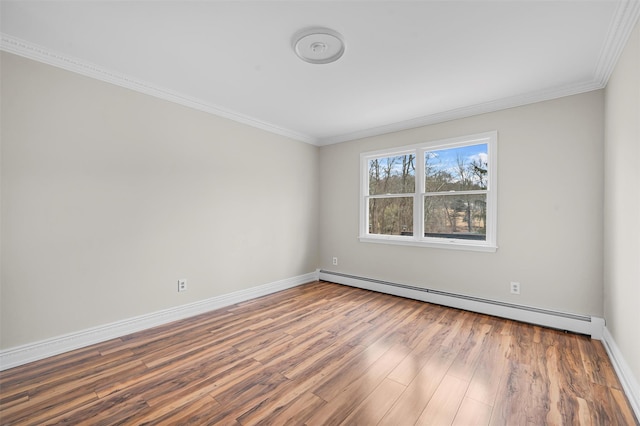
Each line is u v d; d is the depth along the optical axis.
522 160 2.96
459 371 2.03
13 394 1.76
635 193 1.72
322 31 1.92
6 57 2.03
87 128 2.41
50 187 2.23
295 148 4.41
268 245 3.98
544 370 2.03
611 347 2.20
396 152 3.96
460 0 1.62
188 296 3.10
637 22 1.66
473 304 3.23
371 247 4.18
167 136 2.93
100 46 2.13
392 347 2.39
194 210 3.16
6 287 2.04
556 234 2.78
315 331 2.72
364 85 2.73
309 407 1.66
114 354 2.27
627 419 1.55
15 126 2.07
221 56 2.26
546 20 1.78
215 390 1.81
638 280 1.67
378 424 1.52
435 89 2.81
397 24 1.84
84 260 2.40
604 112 2.54
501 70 2.42
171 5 1.68
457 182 3.47
